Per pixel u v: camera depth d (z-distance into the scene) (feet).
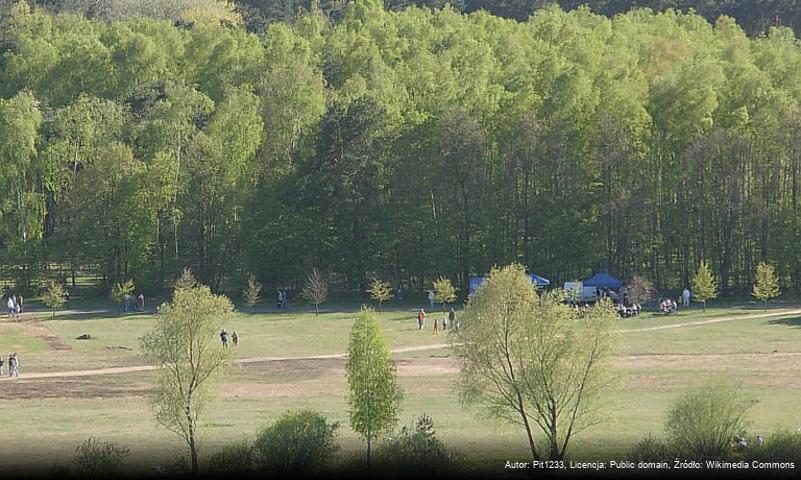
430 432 260.01
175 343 255.70
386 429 250.37
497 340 251.80
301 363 418.72
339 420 290.56
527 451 255.70
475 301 254.06
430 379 370.12
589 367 249.96
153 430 284.82
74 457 245.65
